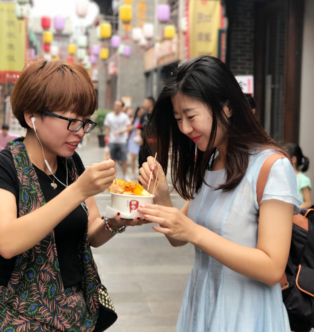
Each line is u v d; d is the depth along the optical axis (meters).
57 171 1.57
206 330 1.52
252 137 1.48
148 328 3.05
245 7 9.34
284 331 1.50
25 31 10.10
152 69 22.31
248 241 1.45
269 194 1.36
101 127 21.08
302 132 7.43
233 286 1.48
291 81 7.52
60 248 1.48
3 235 1.25
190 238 1.35
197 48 8.65
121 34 23.31
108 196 6.74
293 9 7.39
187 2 8.66
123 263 4.32
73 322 1.41
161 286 3.78
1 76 10.12
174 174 1.75
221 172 1.62
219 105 1.43
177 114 1.51
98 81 34.12
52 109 1.36
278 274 1.34
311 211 1.99
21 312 1.34
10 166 1.38
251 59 9.49
